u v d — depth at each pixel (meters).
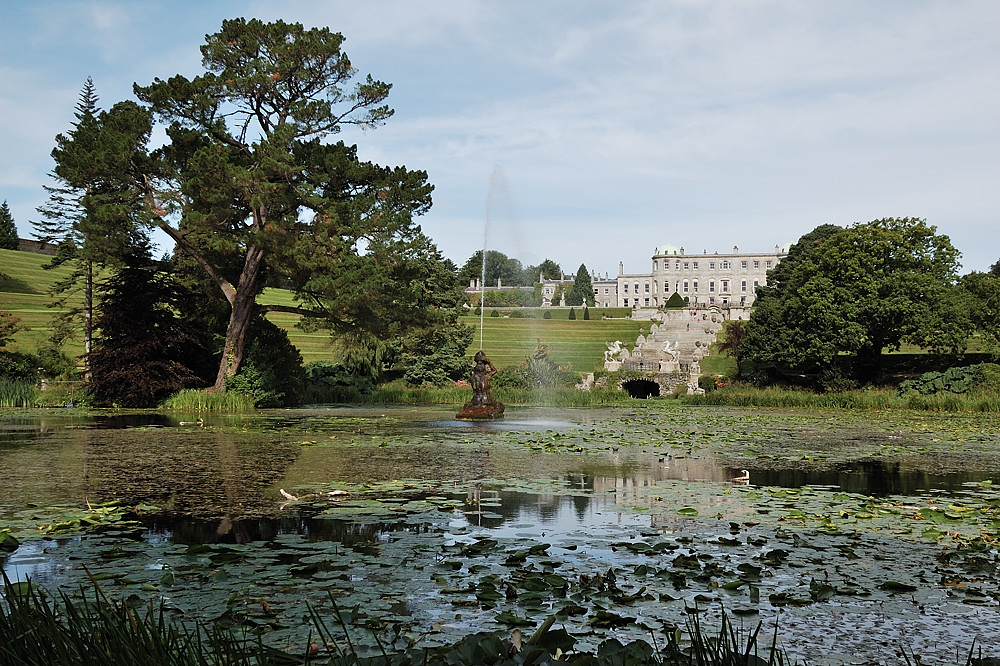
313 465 14.28
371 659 3.97
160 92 31.62
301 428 22.62
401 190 34.94
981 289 53.50
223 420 25.72
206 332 34.00
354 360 46.06
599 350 75.25
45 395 33.25
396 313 35.41
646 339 79.50
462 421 26.59
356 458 15.40
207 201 30.55
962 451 18.17
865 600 6.27
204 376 35.53
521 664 3.81
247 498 10.76
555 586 6.40
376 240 32.66
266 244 31.31
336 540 8.23
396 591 6.32
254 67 32.44
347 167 34.41
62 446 17.20
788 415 32.53
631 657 4.11
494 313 108.06
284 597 6.14
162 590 6.32
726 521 9.46
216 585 6.46
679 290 170.62
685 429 24.25
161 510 9.88
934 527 9.17
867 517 9.75
